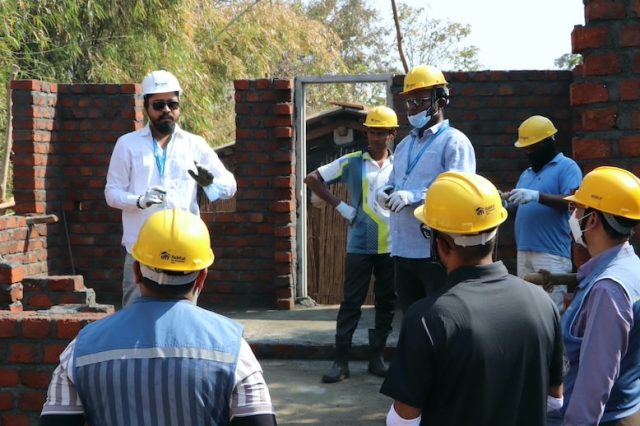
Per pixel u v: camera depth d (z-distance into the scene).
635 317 3.29
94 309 5.70
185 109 17.33
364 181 7.00
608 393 3.20
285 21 23.27
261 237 9.67
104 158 9.69
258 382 2.71
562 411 3.48
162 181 5.47
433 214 3.02
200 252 2.79
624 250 3.42
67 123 9.70
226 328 2.74
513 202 6.54
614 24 4.86
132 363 2.62
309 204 11.33
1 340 4.93
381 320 7.21
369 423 6.06
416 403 2.84
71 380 2.66
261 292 9.71
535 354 2.91
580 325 3.40
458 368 2.81
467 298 2.89
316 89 25.11
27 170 9.21
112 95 9.63
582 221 3.51
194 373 2.62
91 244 9.78
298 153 9.75
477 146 9.20
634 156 4.87
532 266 6.97
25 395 4.92
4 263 6.68
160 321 2.70
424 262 5.55
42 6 14.55
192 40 18.36
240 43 21.45
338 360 7.12
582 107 5.12
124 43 16.16
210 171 5.31
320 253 11.13
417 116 5.58
